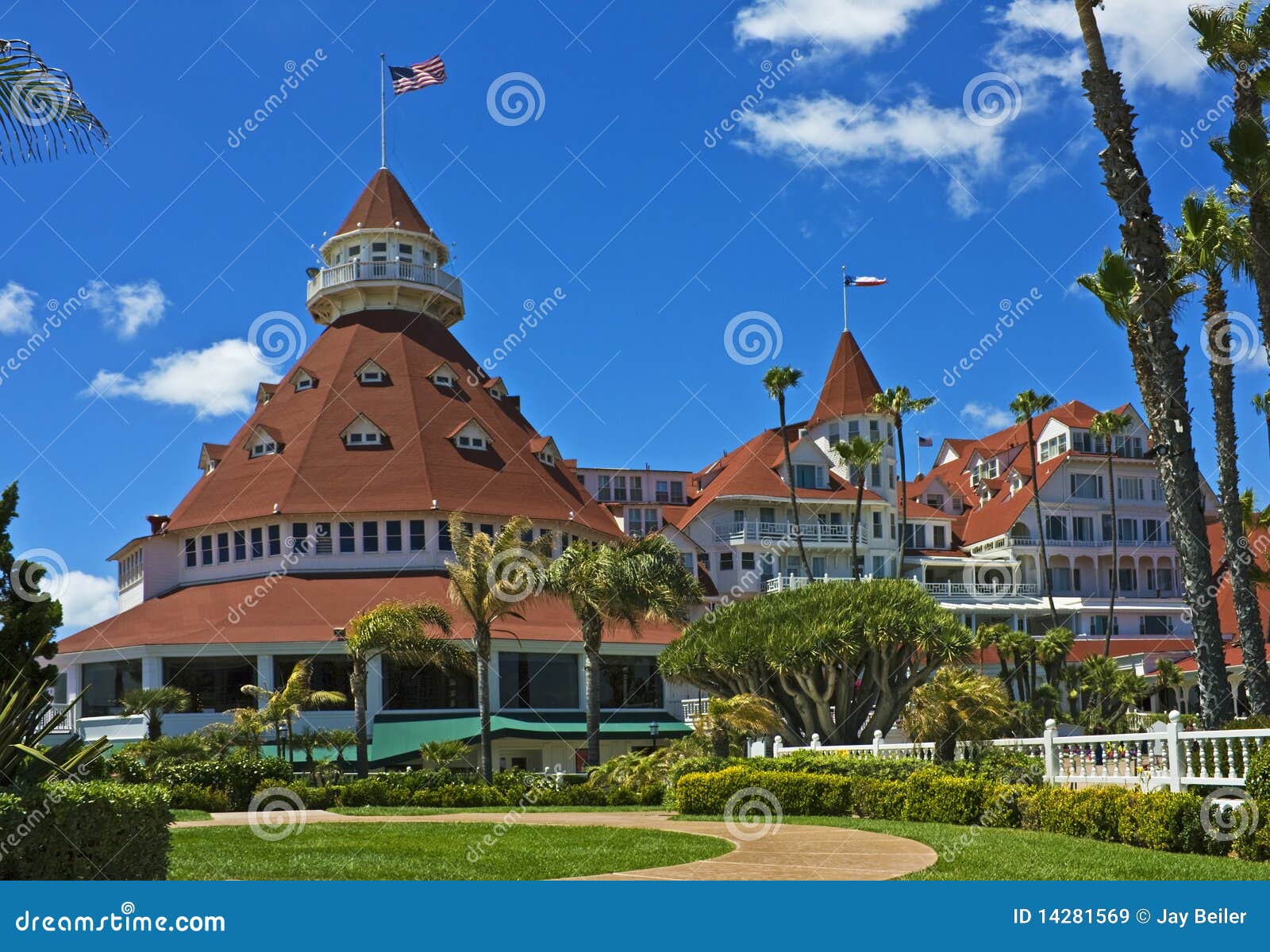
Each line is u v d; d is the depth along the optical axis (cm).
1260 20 2848
